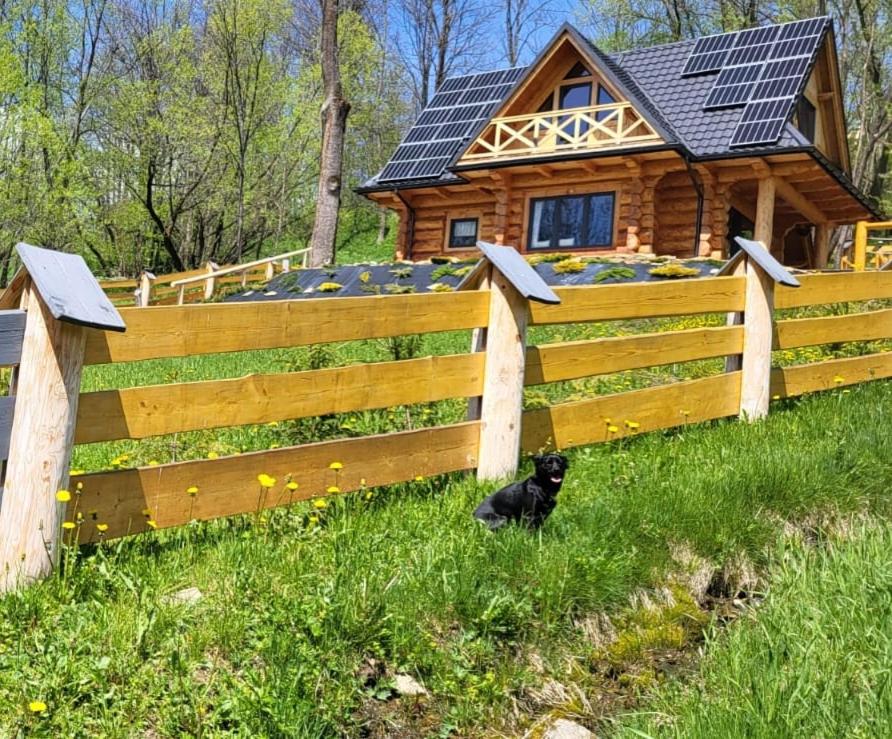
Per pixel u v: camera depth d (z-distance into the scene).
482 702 3.55
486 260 5.55
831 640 3.74
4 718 3.00
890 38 29.73
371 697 3.49
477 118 22.98
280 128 35.91
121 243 37.53
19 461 3.78
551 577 4.08
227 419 4.50
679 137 18.44
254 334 4.59
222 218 37.69
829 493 5.39
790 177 18.30
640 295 6.52
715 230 18.36
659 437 6.52
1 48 28.50
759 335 7.30
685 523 4.77
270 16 33.75
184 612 3.66
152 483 4.23
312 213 41.78
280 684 3.22
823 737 3.03
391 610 3.78
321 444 4.79
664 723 3.35
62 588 3.72
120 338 4.12
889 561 4.37
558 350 6.03
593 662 3.94
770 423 6.88
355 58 38.66
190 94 33.47
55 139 29.08
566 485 5.38
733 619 4.39
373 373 5.07
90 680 3.20
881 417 6.86
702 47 21.61
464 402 7.07
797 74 18.92
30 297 3.83
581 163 18.41
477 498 5.07
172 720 3.11
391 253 44.12
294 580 3.95
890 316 8.85
